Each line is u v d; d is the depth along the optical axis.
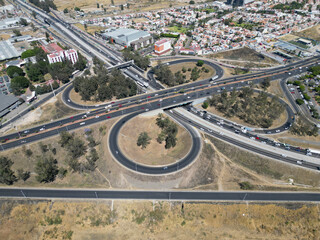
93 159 186.75
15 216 157.62
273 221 153.88
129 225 154.00
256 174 183.88
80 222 155.25
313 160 191.75
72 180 177.62
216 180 176.50
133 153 196.50
